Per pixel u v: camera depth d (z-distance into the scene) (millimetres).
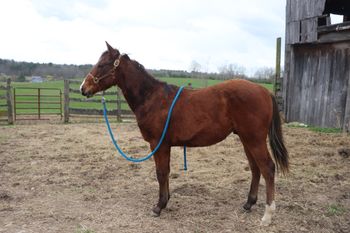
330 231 3312
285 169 3541
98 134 9266
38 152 6930
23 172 5473
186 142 3645
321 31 9641
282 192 4430
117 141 8172
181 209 3922
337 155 6391
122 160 6270
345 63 9125
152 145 3715
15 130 9922
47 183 4910
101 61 3791
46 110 16219
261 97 3428
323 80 9906
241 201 4172
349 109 8891
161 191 3730
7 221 3559
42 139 8445
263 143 3434
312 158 6207
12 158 6387
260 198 4270
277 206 3941
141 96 3719
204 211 3846
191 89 3746
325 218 3588
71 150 7152
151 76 3822
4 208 3912
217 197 4309
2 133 9312
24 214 3752
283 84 11500
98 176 5266
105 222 3557
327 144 7383
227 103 3463
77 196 4375
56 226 3445
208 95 3539
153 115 3625
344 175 5145
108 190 4609
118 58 3727
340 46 9258
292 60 11070
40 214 3756
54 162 6137
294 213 3748
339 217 3613
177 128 3584
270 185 3418
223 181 4957
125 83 3768
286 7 11109
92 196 4336
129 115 13656
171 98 3656
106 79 3789
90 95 3869
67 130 10000
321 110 10008
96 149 7246
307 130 9367
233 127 3570
